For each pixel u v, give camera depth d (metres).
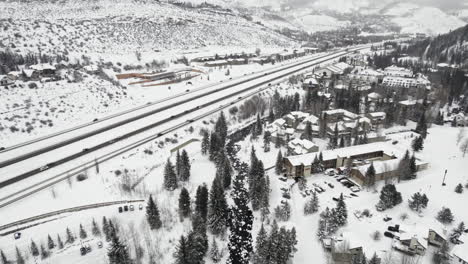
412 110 157.75
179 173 102.88
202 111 161.50
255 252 75.06
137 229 80.12
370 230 80.69
